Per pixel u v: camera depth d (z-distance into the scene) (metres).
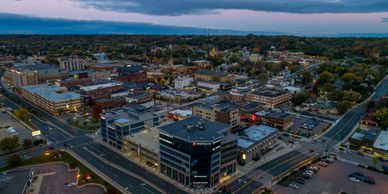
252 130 192.00
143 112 195.25
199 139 132.00
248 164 163.12
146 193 133.88
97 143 192.75
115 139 184.75
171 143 142.00
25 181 136.25
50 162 164.75
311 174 149.12
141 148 164.38
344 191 134.50
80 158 169.50
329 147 186.62
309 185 140.12
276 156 173.62
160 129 146.50
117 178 146.88
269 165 161.75
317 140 198.12
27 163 163.25
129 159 169.00
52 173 152.12
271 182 143.12
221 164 144.50
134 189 137.00
